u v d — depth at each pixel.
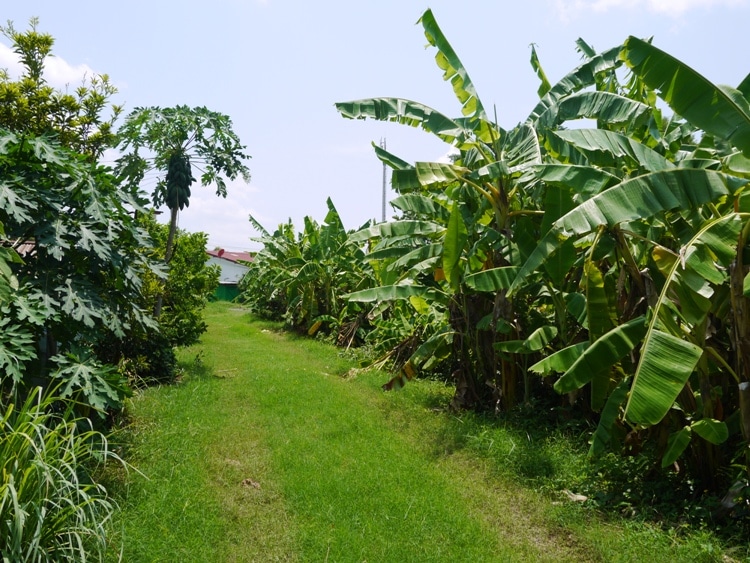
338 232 16.28
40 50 7.12
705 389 4.78
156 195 9.72
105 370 4.98
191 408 7.40
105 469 4.96
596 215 4.46
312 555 3.98
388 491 5.08
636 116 5.91
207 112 9.52
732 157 4.73
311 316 16.66
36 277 5.13
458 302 8.47
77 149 7.43
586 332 7.16
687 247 4.37
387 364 11.24
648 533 4.40
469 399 8.13
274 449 6.11
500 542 4.35
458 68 7.38
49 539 3.31
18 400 5.06
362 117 7.52
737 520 4.43
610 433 4.98
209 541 4.06
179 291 10.29
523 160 7.08
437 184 8.16
